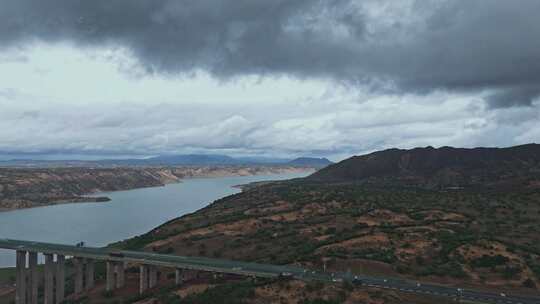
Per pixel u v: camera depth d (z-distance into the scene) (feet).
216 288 310.65
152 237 553.64
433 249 390.83
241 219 570.87
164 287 375.86
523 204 650.43
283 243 460.55
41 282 491.72
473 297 284.20
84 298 403.95
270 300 279.28
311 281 302.45
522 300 281.54
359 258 367.45
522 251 384.88
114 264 428.56
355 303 271.28
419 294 286.46
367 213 545.85
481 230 479.82
